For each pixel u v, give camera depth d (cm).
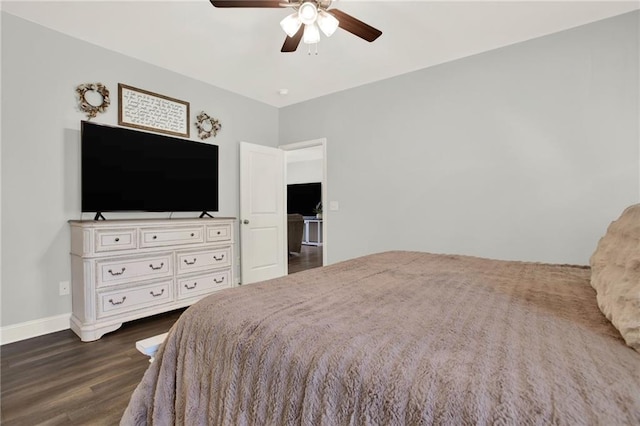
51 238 263
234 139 408
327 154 414
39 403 169
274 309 101
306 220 898
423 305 105
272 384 78
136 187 304
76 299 264
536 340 76
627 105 244
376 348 74
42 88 258
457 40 282
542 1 230
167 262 294
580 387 56
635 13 240
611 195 250
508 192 292
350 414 65
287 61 321
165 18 248
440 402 57
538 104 278
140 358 219
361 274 153
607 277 102
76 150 276
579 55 261
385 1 228
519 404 53
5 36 240
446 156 324
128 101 307
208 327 99
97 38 277
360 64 328
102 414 161
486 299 112
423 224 339
